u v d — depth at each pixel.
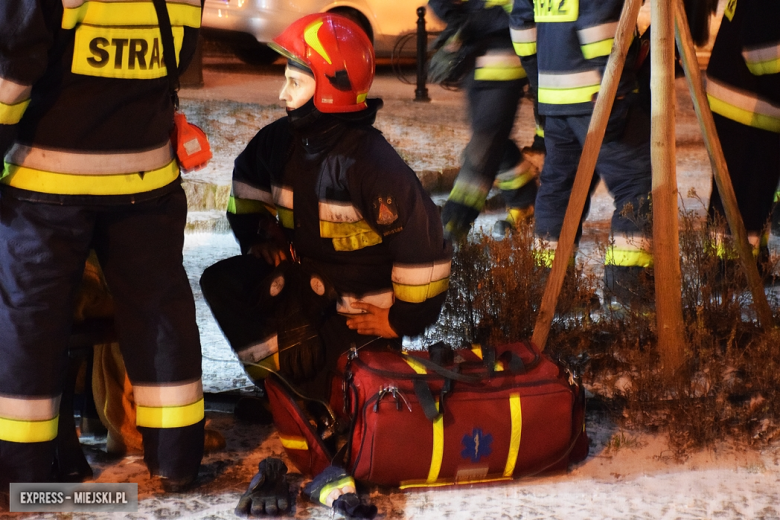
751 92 4.89
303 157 3.51
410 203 3.39
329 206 3.50
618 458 3.55
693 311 4.63
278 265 3.73
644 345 4.39
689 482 3.37
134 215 3.00
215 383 4.22
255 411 3.85
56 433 3.07
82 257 2.97
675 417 3.74
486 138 5.79
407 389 3.17
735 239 4.30
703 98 4.15
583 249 6.35
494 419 3.20
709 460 3.54
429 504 3.16
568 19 4.60
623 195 4.79
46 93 2.75
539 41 4.83
